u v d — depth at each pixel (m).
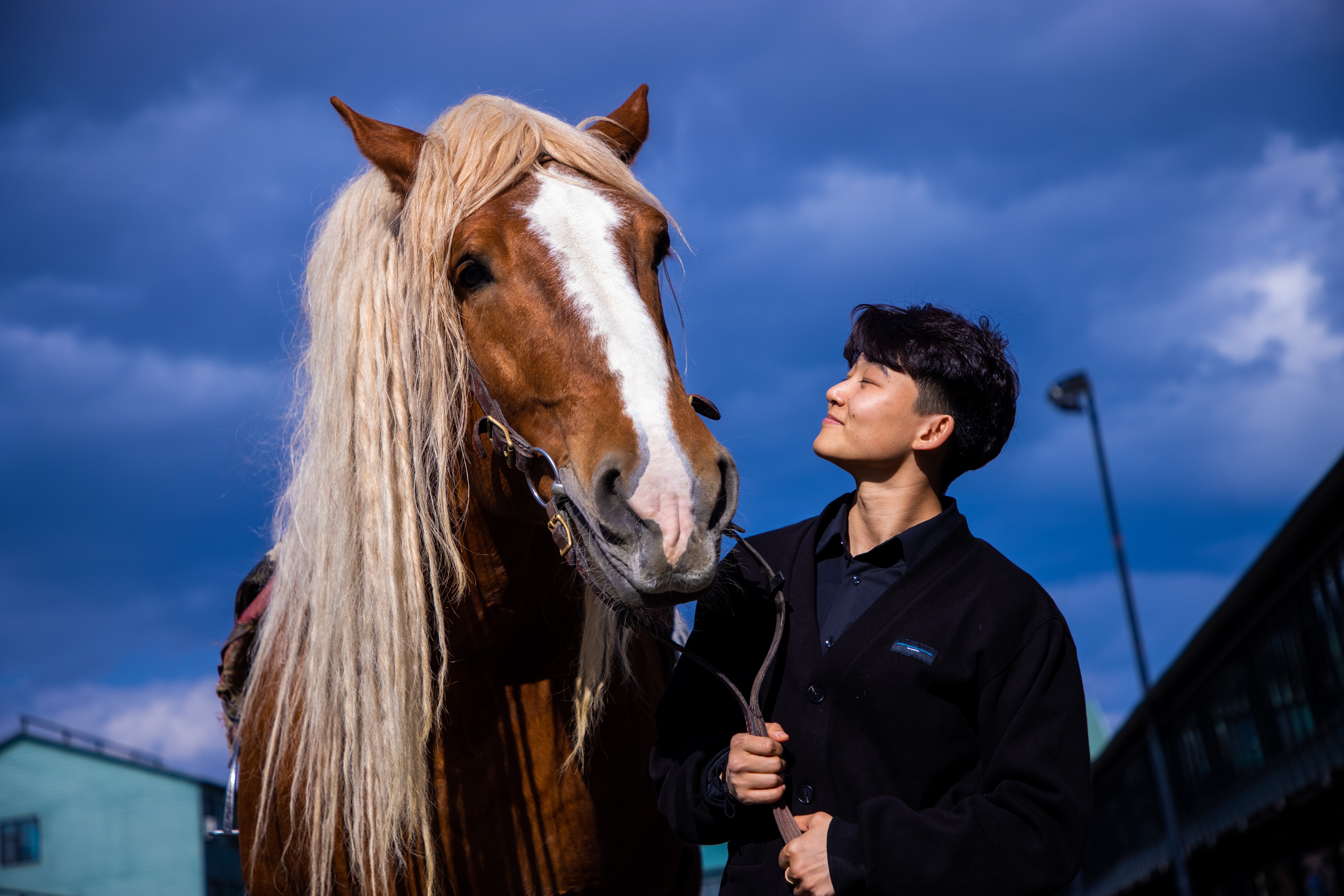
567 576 1.89
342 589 1.71
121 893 23.22
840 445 1.54
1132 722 20.98
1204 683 17.12
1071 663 1.44
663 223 1.73
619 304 1.56
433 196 1.72
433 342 1.69
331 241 1.86
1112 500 15.04
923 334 1.53
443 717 1.82
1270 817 14.82
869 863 1.28
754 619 1.62
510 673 1.88
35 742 24.17
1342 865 13.02
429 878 1.71
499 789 1.85
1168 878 22.70
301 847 1.82
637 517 1.40
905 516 1.54
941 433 1.53
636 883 1.98
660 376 1.50
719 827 1.46
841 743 1.42
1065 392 15.72
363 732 1.69
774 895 1.42
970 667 1.41
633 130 2.12
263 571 2.21
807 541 1.62
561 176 1.75
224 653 2.17
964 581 1.47
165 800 23.64
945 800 1.41
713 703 1.63
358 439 1.71
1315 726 12.17
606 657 1.85
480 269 1.66
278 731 1.85
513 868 1.86
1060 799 1.30
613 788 1.91
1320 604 11.67
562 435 1.55
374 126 1.83
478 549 1.79
